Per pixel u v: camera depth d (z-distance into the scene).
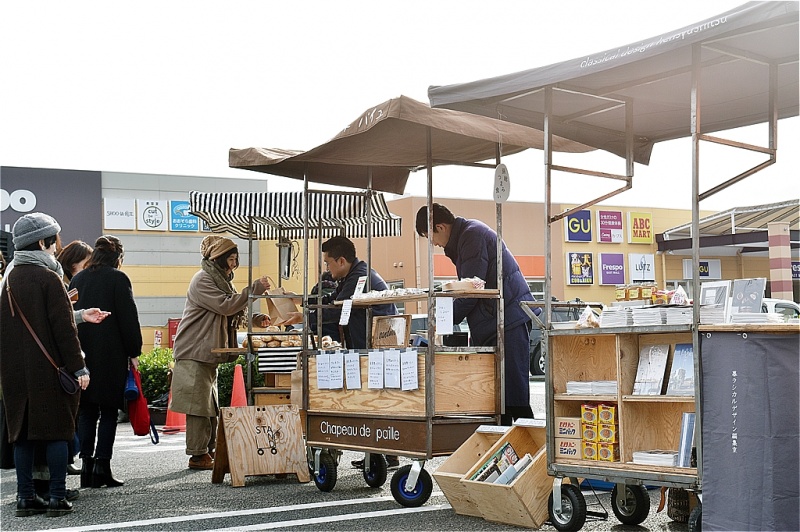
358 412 6.45
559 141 6.71
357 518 5.53
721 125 6.35
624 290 5.45
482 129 6.15
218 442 7.08
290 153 7.68
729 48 4.94
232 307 7.87
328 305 7.04
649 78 5.47
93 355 6.80
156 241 28.23
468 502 5.49
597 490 6.36
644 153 6.79
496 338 6.52
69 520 5.64
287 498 6.33
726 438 4.37
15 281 5.78
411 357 6.05
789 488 4.23
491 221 25.89
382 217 8.42
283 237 10.20
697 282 4.50
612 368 5.35
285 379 8.39
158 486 6.97
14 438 5.72
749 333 4.31
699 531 4.56
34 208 27.12
